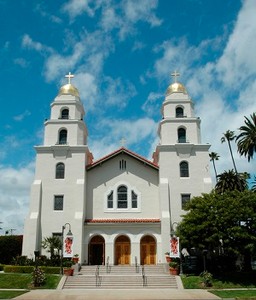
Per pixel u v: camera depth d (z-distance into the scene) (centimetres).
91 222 3884
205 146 4122
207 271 3097
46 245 3744
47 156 4128
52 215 3922
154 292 2672
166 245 3725
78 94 4556
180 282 2994
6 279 3025
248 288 2803
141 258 3834
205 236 3080
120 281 3061
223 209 3112
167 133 4228
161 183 3975
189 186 3984
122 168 4212
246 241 3023
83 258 3791
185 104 4388
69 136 4234
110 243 3850
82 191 3966
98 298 2355
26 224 3850
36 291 2722
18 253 4284
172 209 3900
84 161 4109
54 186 4025
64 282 3012
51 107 4416
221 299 2275
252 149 4503
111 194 4131
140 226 3894
